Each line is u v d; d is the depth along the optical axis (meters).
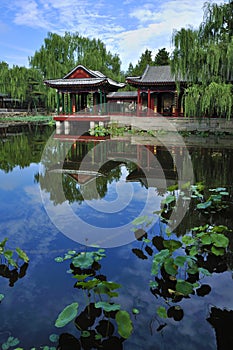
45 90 46.09
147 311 3.71
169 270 4.26
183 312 3.70
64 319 3.19
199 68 20.50
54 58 44.12
